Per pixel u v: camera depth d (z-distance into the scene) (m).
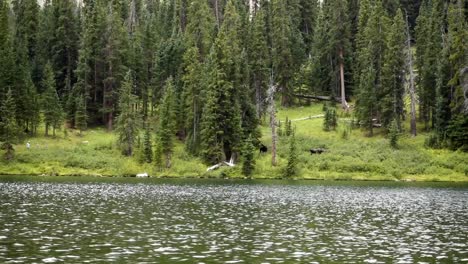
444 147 74.19
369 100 81.69
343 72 96.94
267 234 24.88
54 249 19.98
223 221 29.31
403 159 72.38
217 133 74.69
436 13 91.81
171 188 52.34
